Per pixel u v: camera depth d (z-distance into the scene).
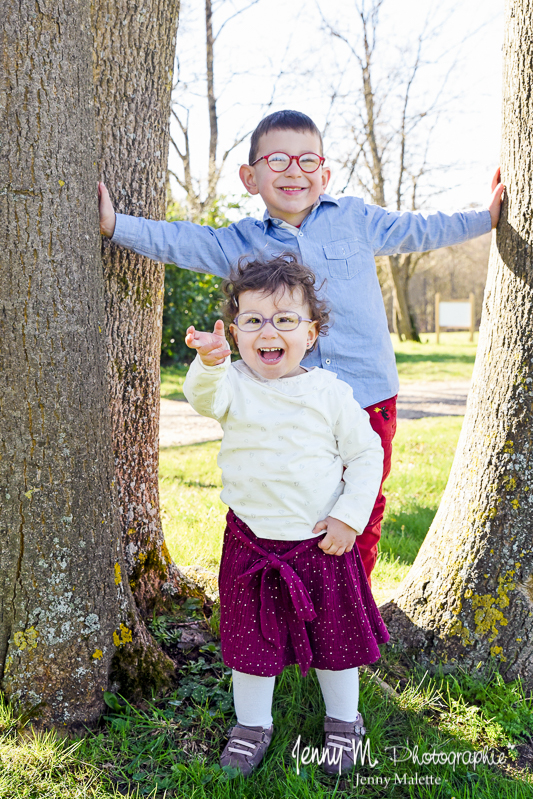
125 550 2.64
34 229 1.78
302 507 1.86
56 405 1.86
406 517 4.48
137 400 2.63
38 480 1.86
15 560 1.88
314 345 2.25
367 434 1.94
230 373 1.92
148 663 2.17
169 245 2.30
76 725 1.96
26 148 1.74
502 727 2.07
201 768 1.81
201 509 4.54
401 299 26.88
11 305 1.78
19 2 1.68
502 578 2.28
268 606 1.84
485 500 2.33
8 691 1.93
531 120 2.17
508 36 2.25
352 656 1.88
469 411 2.49
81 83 1.84
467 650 2.32
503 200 2.33
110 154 2.39
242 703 1.92
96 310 1.96
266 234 2.33
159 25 2.46
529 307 2.22
